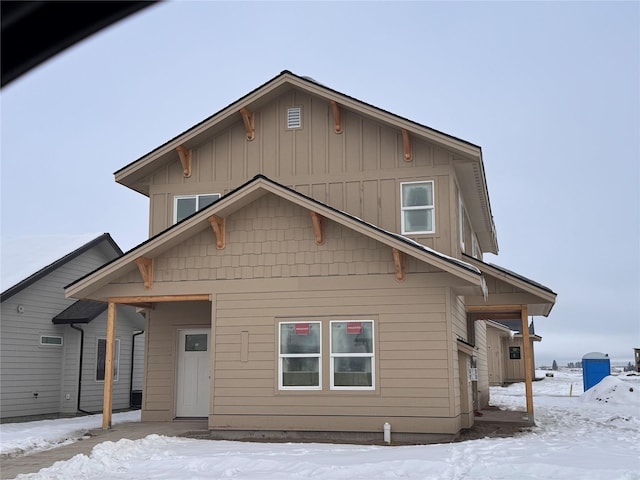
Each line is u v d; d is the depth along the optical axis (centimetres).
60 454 1244
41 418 1995
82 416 2069
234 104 1706
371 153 1652
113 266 1515
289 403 1424
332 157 1675
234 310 1490
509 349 4450
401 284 1414
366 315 1421
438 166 1600
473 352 1572
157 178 1795
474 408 1969
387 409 1375
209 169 1761
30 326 2073
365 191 1638
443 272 1395
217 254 1520
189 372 1773
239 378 1458
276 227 1500
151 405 1758
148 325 1791
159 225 1766
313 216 1442
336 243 1463
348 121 1681
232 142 1756
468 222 2044
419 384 1371
